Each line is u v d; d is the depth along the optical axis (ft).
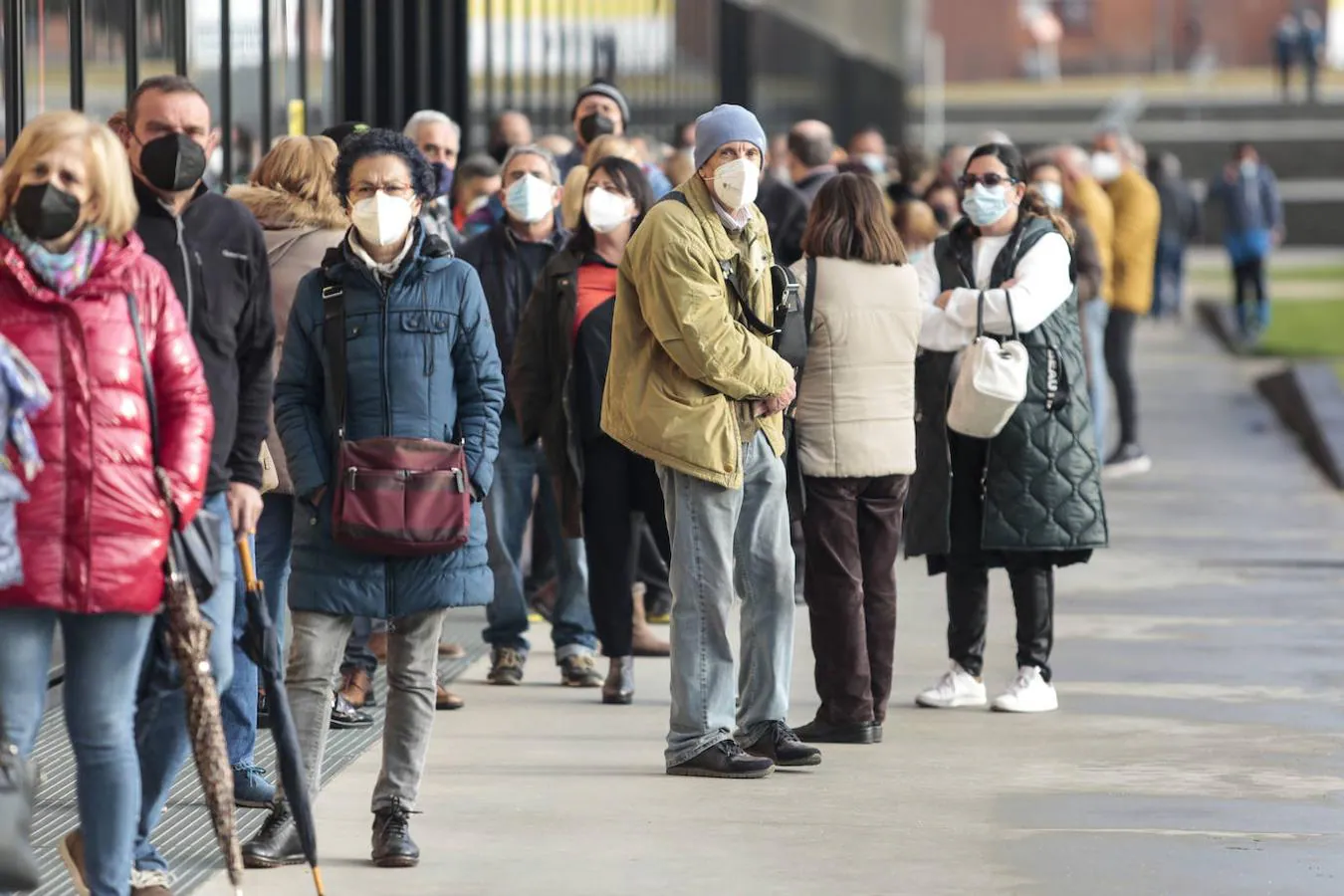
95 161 52.29
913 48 623.77
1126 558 142.41
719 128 74.74
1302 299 387.55
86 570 52.19
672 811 73.87
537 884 64.75
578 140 120.47
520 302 97.19
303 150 79.71
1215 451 203.10
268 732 85.46
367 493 63.77
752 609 80.38
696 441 75.41
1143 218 180.24
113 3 100.58
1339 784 79.30
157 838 68.90
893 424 83.25
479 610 119.24
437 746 84.33
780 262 117.39
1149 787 78.43
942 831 71.56
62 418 52.19
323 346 66.03
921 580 132.05
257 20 117.91
